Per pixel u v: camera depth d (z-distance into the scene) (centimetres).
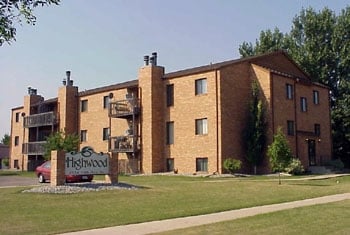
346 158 4712
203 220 1224
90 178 2214
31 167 5050
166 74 3931
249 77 3725
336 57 5072
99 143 4406
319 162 4072
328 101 4359
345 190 2016
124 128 4131
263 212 1348
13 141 5672
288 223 1133
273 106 3584
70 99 4703
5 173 4447
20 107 5597
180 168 3659
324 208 1398
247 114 3631
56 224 1167
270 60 3966
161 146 3812
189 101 3644
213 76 3491
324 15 5172
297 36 5462
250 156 3509
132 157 3934
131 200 1659
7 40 751
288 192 1942
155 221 1217
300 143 3838
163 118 3834
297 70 4316
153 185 2289
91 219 1245
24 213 1354
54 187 1945
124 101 4016
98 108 4456
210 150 3456
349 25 5056
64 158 2045
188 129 3628
